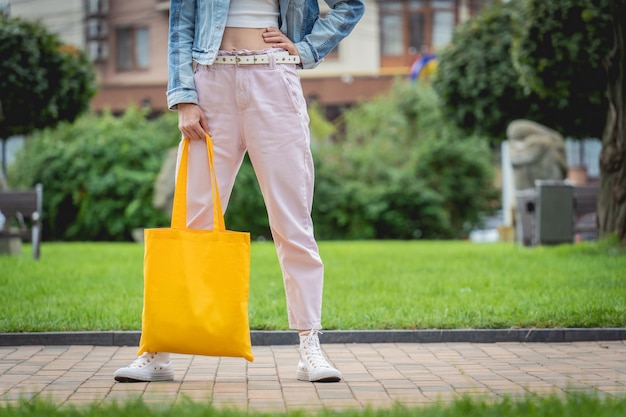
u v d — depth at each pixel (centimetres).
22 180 2772
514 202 2142
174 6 511
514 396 456
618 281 942
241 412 370
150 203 2666
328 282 988
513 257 1295
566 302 786
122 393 475
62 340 664
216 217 490
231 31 509
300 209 515
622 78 1309
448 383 507
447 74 2284
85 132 2808
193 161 509
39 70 1855
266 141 507
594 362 582
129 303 812
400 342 677
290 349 651
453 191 3078
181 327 479
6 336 662
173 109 515
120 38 4069
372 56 4012
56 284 959
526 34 1444
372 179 3038
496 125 2255
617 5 1282
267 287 955
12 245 1504
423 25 3991
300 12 521
